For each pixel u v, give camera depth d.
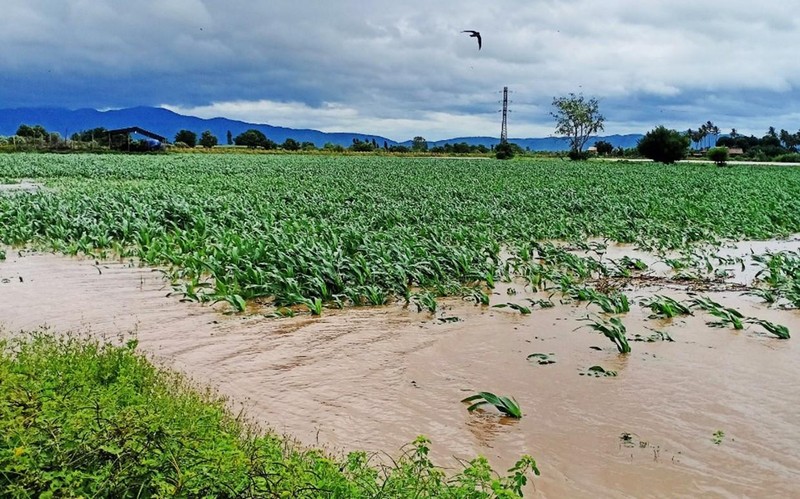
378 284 12.80
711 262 16.41
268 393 7.66
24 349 7.47
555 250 16.17
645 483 5.65
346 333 10.09
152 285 13.23
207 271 14.37
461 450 6.27
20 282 13.38
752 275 14.80
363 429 6.72
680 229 20.97
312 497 4.16
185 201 23.61
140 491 4.18
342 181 39.44
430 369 8.48
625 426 6.75
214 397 7.25
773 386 7.82
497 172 53.12
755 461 6.02
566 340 9.72
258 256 14.12
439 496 4.44
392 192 32.28
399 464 5.88
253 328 10.32
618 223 22.06
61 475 4.23
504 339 9.77
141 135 90.06
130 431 4.69
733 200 29.72
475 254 15.06
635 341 9.67
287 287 12.09
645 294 12.91
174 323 10.56
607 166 67.69
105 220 19.55
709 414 7.03
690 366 8.52
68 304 11.70
